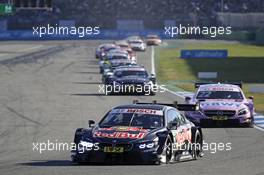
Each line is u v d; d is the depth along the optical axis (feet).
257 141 228.22
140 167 159.84
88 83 498.28
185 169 156.66
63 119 291.58
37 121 284.20
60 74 591.37
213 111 272.10
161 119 173.06
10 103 354.95
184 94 423.23
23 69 644.27
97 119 291.99
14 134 245.65
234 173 150.92
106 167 160.04
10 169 159.53
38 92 419.95
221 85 291.79
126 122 172.14
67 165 166.30
